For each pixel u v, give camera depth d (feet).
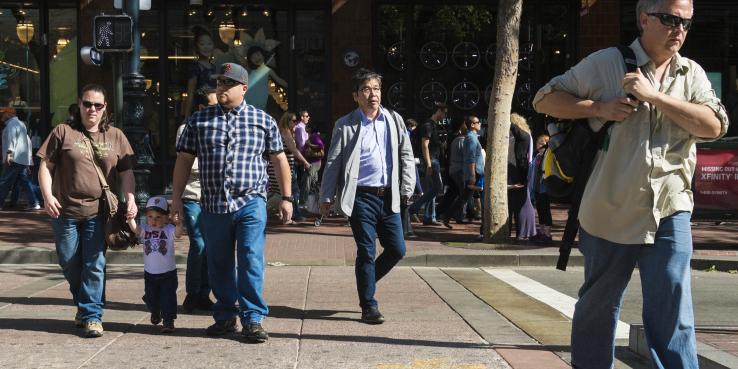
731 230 47.37
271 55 59.16
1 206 53.06
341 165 23.29
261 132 20.94
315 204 47.62
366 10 57.72
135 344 20.51
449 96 59.82
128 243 21.61
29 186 53.31
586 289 14.02
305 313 24.86
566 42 59.77
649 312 13.39
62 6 58.54
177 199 21.31
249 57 59.06
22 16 58.54
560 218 51.80
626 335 22.11
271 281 31.48
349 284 30.78
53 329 22.24
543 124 59.88
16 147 52.60
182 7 58.75
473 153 45.88
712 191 41.29
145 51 58.80
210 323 23.15
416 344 20.65
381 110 23.73
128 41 35.73
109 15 35.65
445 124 59.57
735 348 18.60
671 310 13.21
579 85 13.58
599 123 13.52
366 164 23.13
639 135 13.17
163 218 21.62
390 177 23.44
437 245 40.19
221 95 20.63
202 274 24.97
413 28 59.41
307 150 49.34
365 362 18.81
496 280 32.42
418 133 50.26
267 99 59.21
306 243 40.98
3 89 58.90
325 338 21.30
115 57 36.63
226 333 21.43
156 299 21.91
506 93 40.55
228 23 58.90
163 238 21.62
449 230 46.78
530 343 20.86
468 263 36.86
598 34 58.44
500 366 18.44
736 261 36.83
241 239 20.59
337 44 57.82
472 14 59.52
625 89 12.83
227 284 21.21
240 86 20.80
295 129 49.85
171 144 59.16
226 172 20.45
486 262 36.88
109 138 21.48
